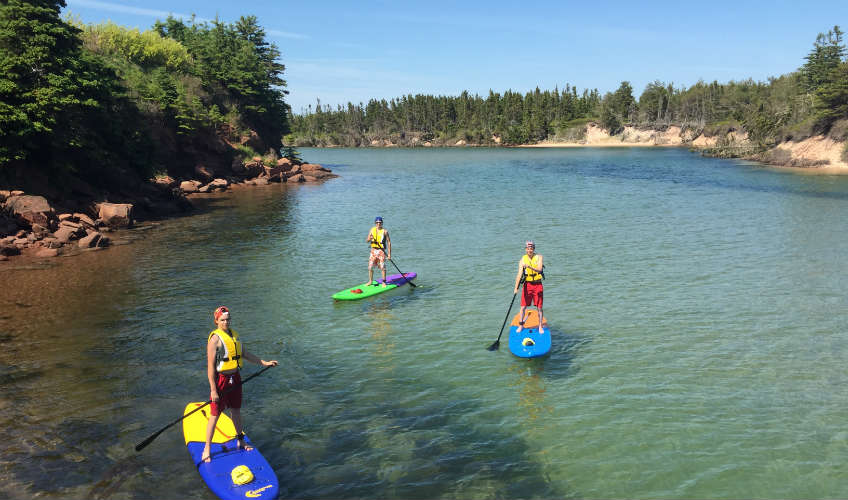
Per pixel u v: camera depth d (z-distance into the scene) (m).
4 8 25.86
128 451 7.33
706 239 22.64
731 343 11.41
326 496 6.49
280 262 19.22
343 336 12.05
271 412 8.54
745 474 6.99
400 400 9.05
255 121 68.25
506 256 20.03
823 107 74.62
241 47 71.06
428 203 36.66
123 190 31.50
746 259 18.86
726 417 8.43
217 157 51.50
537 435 7.96
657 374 10.00
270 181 53.94
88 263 18.83
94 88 29.17
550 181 53.81
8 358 10.55
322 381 9.76
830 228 24.80
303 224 27.86
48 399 8.84
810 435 7.89
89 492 6.42
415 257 20.05
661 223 27.05
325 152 160.50
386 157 121.19
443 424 8.27
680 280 16.30
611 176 59.28
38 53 25.62
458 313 13.63
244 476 6.53
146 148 37.41
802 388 9.36
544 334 11.44
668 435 7.93
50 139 26.19
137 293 15.19
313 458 7.30
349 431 8.02
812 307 13.62
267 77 72.88
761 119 100.38
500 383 9.70
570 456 7.43
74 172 28.78
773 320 12.74
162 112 45.44
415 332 12.30
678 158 101.06
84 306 13.94
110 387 9.34
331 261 19.39
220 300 14.64
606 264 18.50
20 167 25.56
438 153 145.62
